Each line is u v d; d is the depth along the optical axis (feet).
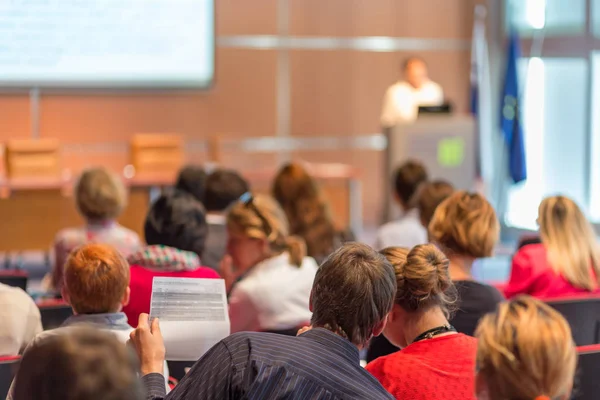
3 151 32.17
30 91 34.81
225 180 15.92
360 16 39.55
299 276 11.41
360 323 6.72
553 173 36.58
